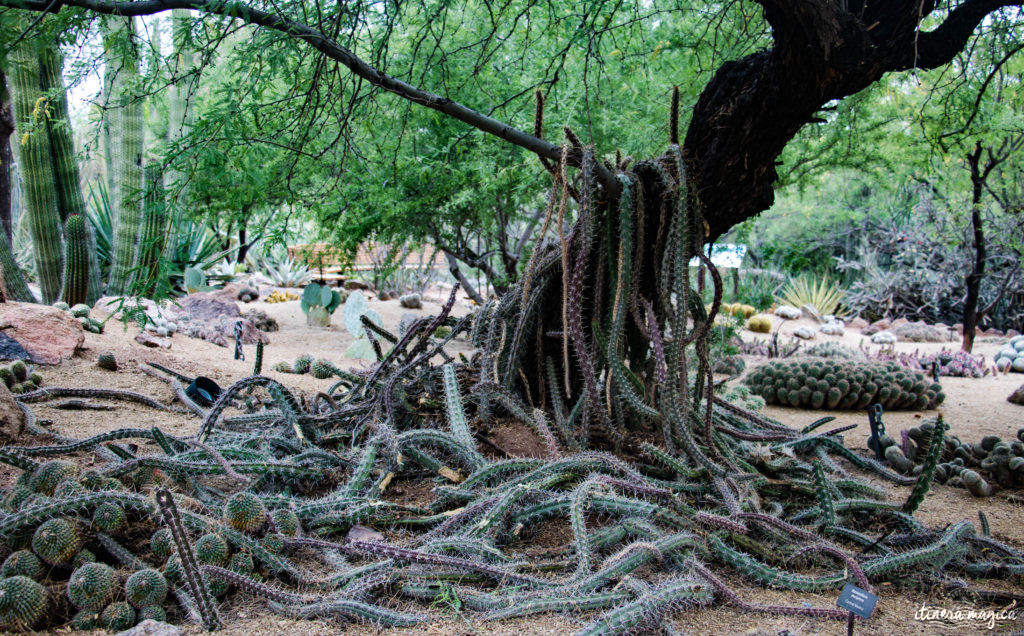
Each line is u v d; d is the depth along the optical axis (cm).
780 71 304
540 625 199
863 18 303
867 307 1592
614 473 273
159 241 305
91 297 793
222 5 276
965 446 401
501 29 567
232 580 202
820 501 274
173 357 535
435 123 661
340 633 193
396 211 708
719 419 372
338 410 356
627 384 299
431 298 1441
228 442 311
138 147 816
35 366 441
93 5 280
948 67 448
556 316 353
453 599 210
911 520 280
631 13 466
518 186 718
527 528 261
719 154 332
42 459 283
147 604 193
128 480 253
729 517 254
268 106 350
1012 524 311
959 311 1491
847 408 610
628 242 286
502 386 342
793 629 205
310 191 495
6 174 800
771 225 1872
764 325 1291
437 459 317
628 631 196
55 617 192
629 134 643
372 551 215
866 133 698
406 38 599
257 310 912
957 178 1036
